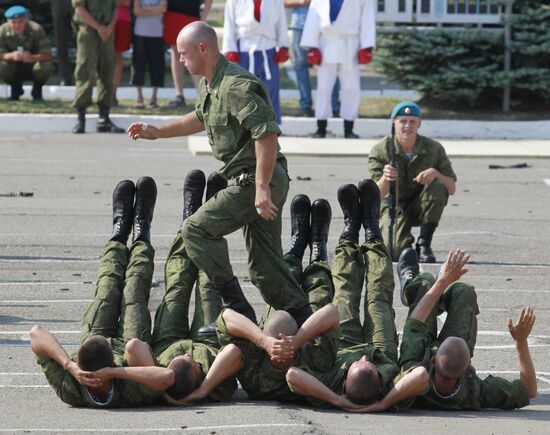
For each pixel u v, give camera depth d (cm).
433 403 1583
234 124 1603
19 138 4350
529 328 1598
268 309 1711
